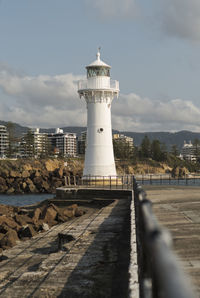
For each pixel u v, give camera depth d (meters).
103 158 49.56
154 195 27.52
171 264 1.27
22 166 138.12
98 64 49.56
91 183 49.19
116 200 34.69
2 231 23.23
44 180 108.44
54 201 40.81
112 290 9.32
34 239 20.31
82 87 50.41
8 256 15.99
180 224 13.55
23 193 103.38
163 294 1.28
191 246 9.88
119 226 19.48
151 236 1.55
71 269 11.52
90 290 9.46
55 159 172.25
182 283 1.16
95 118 50.00
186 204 20.22
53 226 25.44
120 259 12.22
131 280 7.51
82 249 14.30
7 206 36.94
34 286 10.23
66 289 9.72
